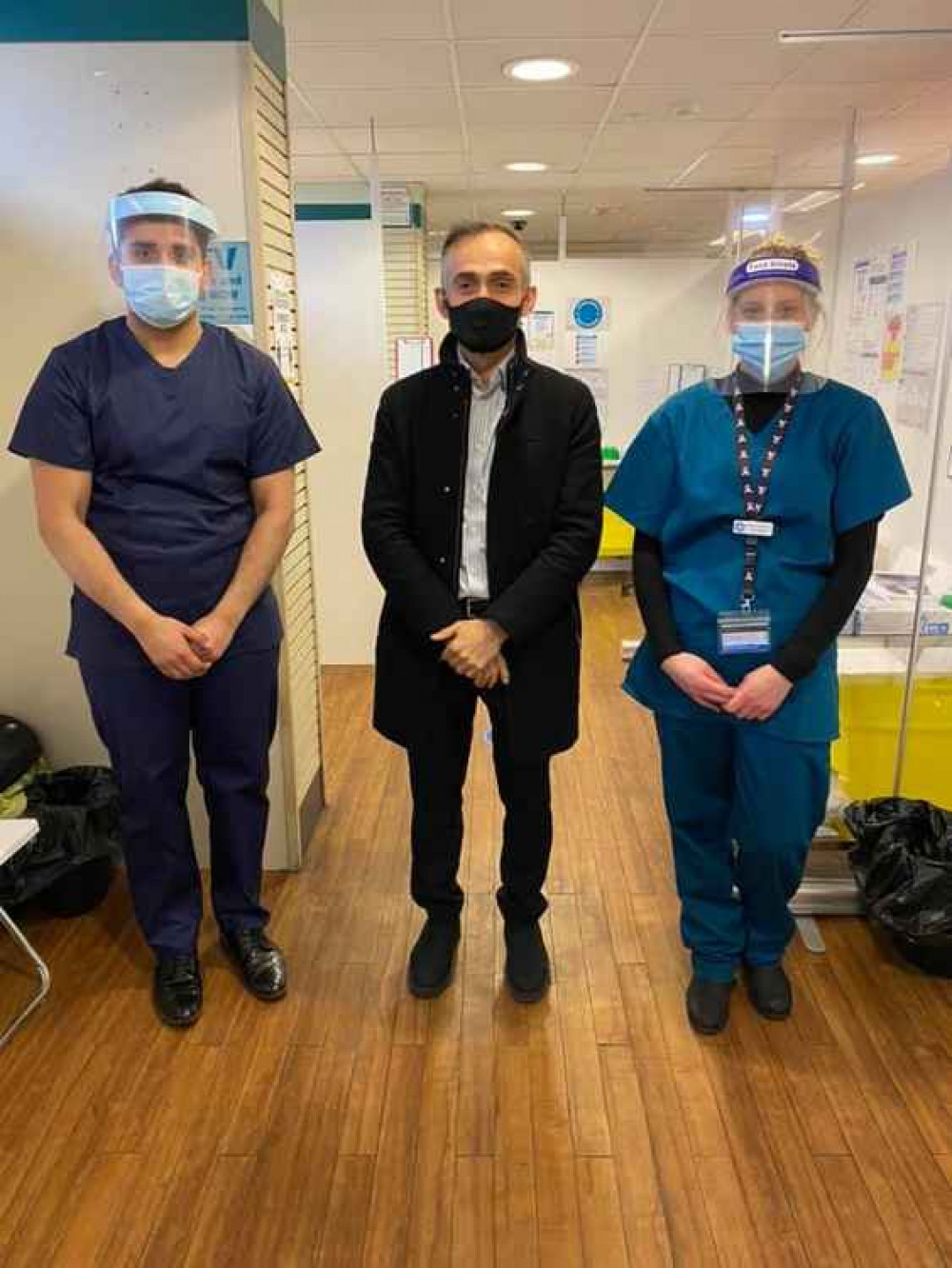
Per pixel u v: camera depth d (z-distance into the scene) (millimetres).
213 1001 2176
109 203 2229
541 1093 1899
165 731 2000
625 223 8023
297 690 2783
